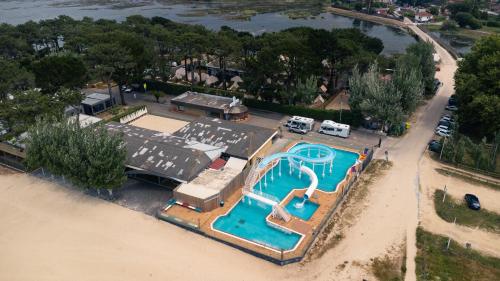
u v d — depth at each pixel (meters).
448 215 62.50
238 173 69.94
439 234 58.28
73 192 69.12
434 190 69.56
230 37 132.50
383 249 55.34
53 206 65.19
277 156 71.75
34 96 81.50
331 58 114.62
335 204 64.44
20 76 93.56
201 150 74.31
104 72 100.62
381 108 86.62
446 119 95.81
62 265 52.59
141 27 155.12
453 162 78.62
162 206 65.06
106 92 122.31
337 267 52.25
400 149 84.75
